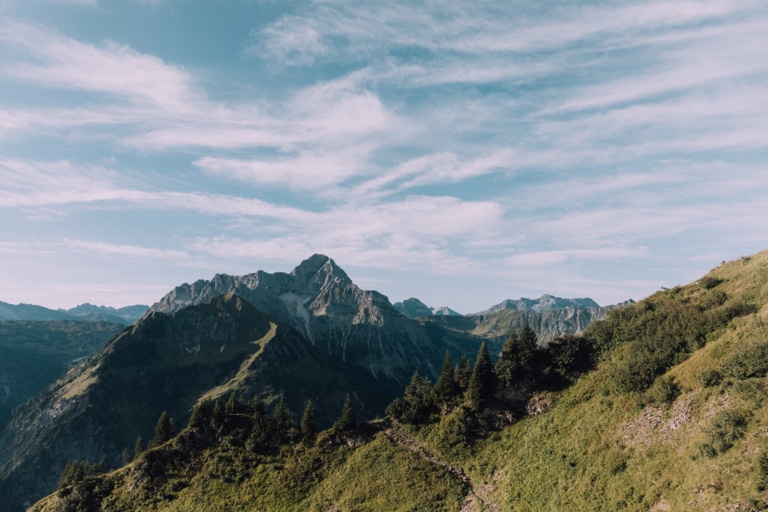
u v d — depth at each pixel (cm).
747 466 5247
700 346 8138
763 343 6569
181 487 10288
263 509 9331
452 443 9656
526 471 8069
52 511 10650
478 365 10344
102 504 10388
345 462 10144
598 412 8269
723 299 9012
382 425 11131
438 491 8581
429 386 11744
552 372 10050
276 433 11256
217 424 11500
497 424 9675
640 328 9500
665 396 7350
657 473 6238
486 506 7831
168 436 12262
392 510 8444
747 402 6016
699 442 5991
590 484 6894
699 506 5278
